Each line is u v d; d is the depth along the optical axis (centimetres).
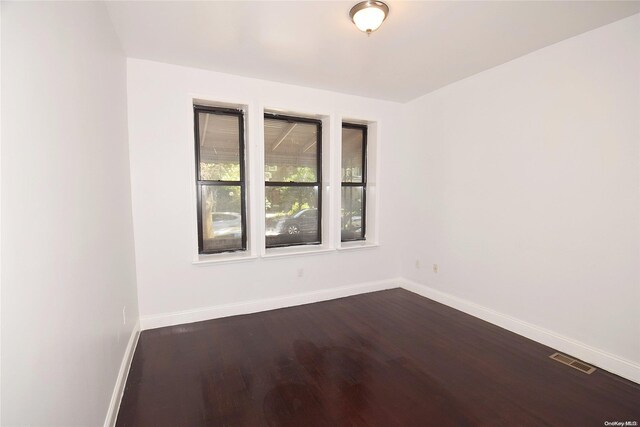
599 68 226
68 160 125
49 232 105
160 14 209
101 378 160
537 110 265
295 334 285
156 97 284
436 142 367
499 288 302
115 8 200
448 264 358
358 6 199
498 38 244
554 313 259
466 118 329
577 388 206
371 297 388
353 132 410
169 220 295
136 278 283
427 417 180
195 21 218
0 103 78
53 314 105
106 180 187
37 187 98
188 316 307
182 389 204
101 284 167
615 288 222
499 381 214
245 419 178
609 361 225
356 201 419
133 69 275
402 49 262
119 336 206
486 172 311
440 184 364
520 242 282
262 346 262
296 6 202
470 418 179
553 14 210
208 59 279
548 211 260
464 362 238
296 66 296
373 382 213
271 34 237
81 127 143
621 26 214
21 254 86
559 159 251
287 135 365
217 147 327
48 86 108
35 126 98
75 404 123
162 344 263
